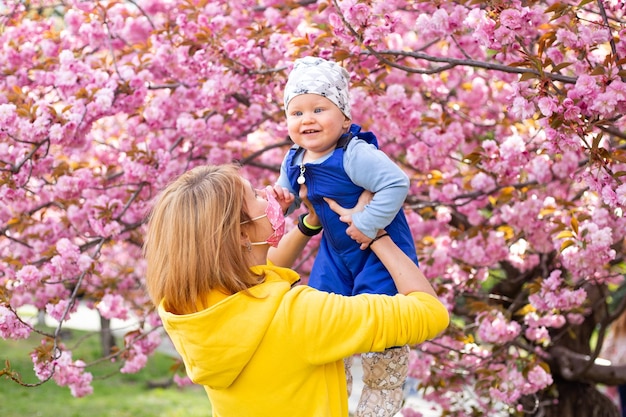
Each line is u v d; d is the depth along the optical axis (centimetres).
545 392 529
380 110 395
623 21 314
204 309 196
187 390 998
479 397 460
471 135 477
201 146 449
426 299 204
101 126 529
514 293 517
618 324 518
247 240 204
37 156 393
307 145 217
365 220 208
